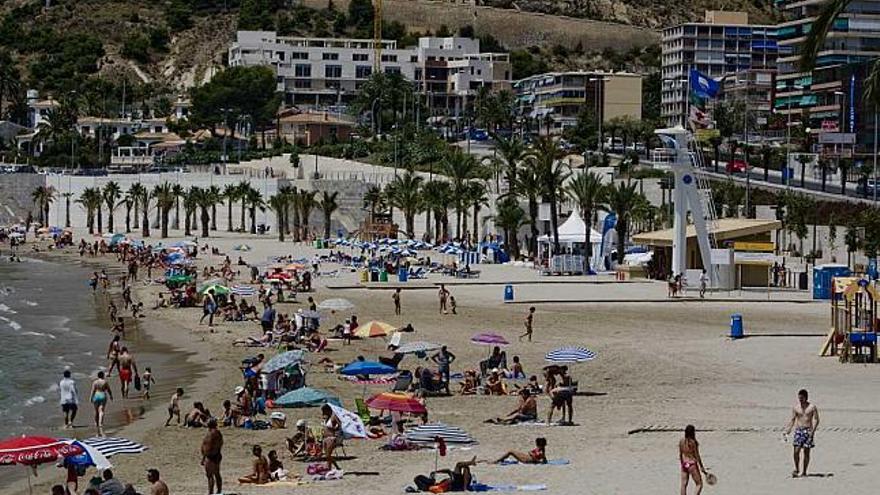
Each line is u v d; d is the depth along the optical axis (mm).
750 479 73812
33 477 86625
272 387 113062
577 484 74500
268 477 79875
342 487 76875
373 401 88375
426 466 82938
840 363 132125
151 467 87625
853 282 136625
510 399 112312
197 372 139000
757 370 127375
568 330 166625
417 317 183250
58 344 172125
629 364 132500
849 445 84875
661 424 96250
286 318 171000
